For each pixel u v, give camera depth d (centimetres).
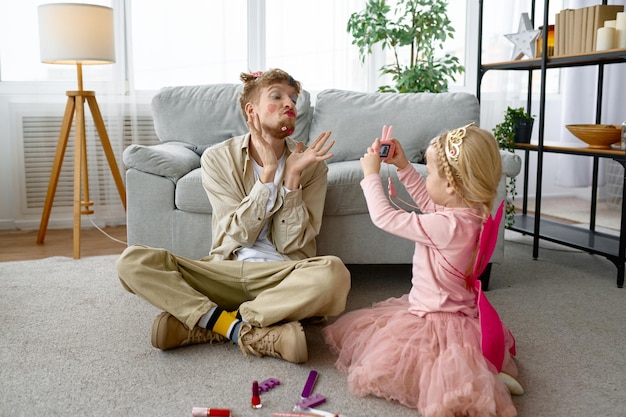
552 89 437
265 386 152
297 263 175
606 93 423
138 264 170
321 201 201
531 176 439
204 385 155
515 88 414
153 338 171
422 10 378
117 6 347
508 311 214
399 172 182
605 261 283
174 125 283
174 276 174
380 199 161
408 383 147
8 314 209
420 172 235
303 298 166
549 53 300
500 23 405
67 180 360
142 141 368
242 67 379
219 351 176
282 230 189
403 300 180
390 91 365
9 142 353
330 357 173
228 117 281
